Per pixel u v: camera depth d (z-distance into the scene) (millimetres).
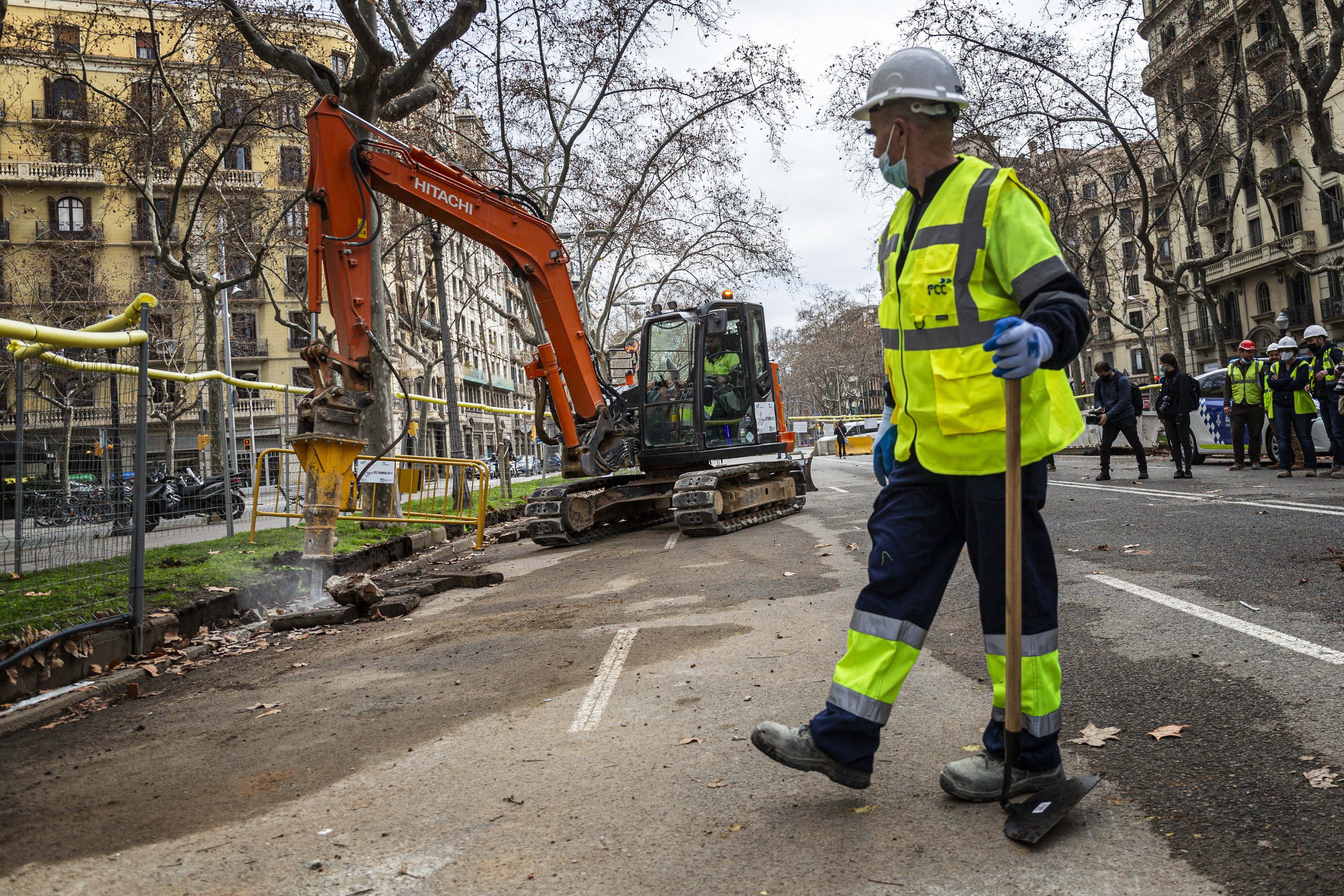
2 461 5512
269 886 2568
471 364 60844
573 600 7262
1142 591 5578
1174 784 2762
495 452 26172
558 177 29406
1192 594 5371
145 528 6355
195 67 22672
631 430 12719
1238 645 4215
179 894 2568
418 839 2803
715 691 4180
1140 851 2367
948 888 2246
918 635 2672
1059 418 2547
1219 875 2207
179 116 24531
